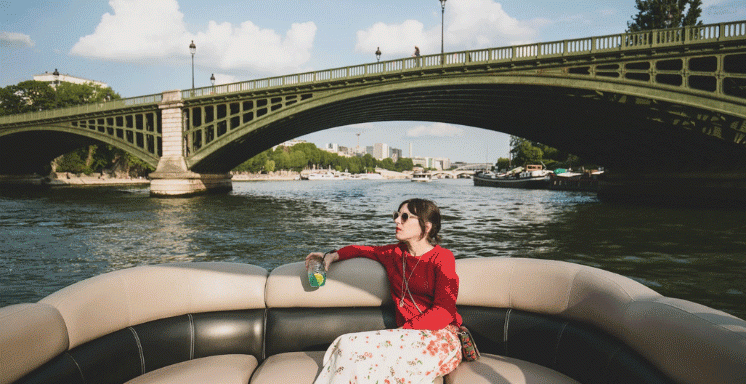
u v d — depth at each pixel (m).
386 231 17.52
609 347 2.04
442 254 2.34
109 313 2.17
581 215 23.45
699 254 12.40
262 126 32.53
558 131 33.78
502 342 2.48
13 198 36.50
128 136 49.19
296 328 2.50
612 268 10.65
